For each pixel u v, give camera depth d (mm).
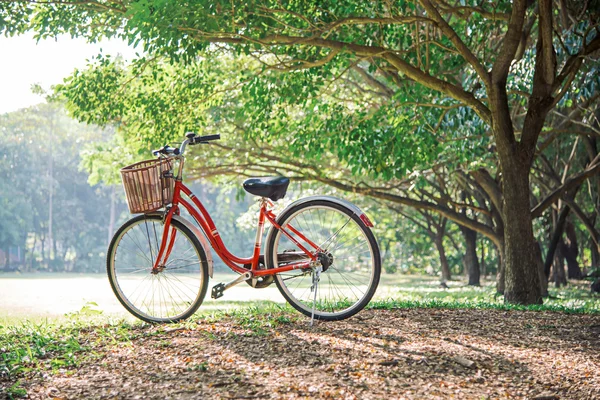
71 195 68500
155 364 4535
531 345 5422
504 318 6820
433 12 9641
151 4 7945
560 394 4188
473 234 29234
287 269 5797
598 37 10289
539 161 23016
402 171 12102
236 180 22906
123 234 5988
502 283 18719
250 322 5734
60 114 68188
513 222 10086
